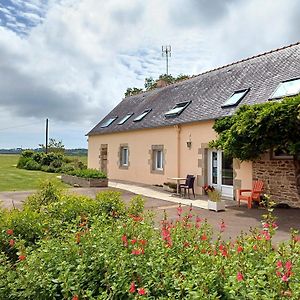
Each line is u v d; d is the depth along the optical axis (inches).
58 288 109.0
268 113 359.6
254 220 339.9
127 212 218.2
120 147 778.2
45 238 148.0
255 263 107.6
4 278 115.2
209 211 394.0
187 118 560.7
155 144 649.6
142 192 559.2
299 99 347.3
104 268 111.5
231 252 117.5
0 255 131.0
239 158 420.8
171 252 121.3
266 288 89.7
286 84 434.0
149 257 115.3
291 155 409.1
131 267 109.3
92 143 918.4
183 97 655.1
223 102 515.2
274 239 258.5
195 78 692.7
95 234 132.3
